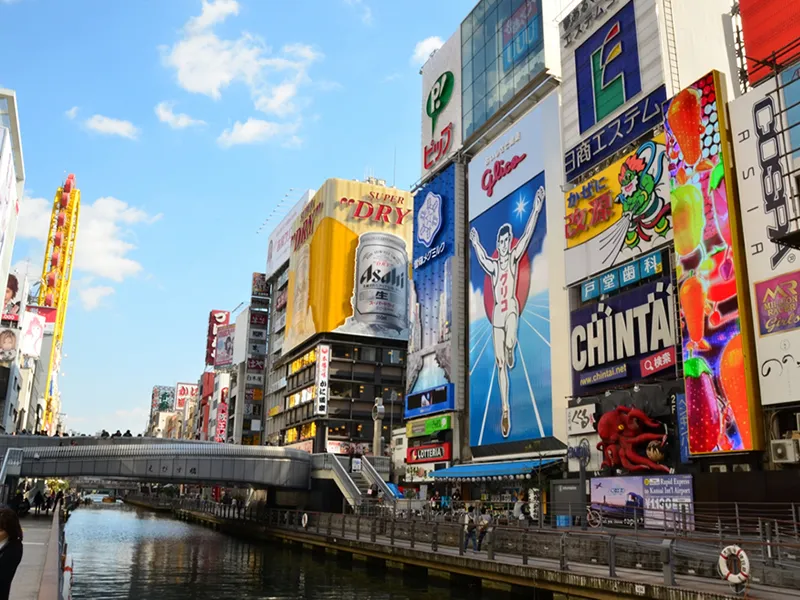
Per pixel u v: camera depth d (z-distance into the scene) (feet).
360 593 112.37
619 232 164.96
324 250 366.43
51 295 633.61
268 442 437.17
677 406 135.23
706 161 136.26
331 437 346.74
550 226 195.00
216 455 224.94
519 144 215.92
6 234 305.73
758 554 81.97
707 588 72.18
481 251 229.86
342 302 361.71
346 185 376.68
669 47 163.32
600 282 168.45
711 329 129.90
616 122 173.17
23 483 283.79
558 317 186.91
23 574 64.03
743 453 120.47
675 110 145.18
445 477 204.23
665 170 153.69
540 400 189.67
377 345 367.86
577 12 193.36
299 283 402.31
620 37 176.35
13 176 319.47
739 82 169.48
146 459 215.51
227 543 209.77
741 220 129.39
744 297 125.70
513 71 227.61
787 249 118.73
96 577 133.39
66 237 654.12
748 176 128.26
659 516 128.77
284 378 419.54
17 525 31.04
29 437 226.38
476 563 108.78
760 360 120.88
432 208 267.39
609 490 143.43
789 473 109.70
